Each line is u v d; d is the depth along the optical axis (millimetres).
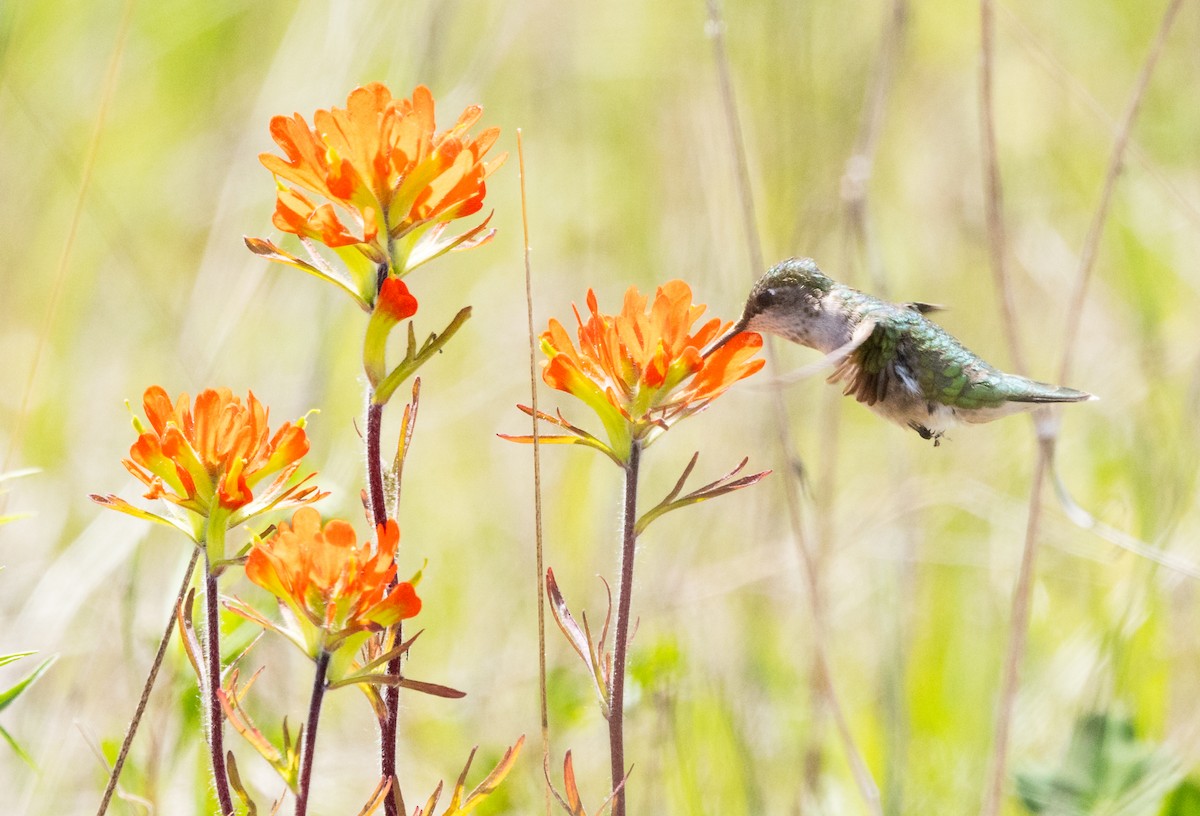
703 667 9109
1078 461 11930
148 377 12477
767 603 10117
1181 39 15195
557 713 9062
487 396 12008
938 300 13312
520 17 14180
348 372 11922
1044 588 10156
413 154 4848
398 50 11703
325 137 4855
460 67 14602
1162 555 8242
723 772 8602
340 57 11117
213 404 4918
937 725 9539
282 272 11641
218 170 14234
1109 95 15000
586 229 14172
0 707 5621
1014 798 8797
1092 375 12250
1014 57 15000
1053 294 13008
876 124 10188
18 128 13727
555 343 5227
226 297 11789
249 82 15094
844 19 14062
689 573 10195
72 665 9086
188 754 7922
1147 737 9164
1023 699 9539
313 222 4727
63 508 11109
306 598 4602
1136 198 13680
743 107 12875
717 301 11820
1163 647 9578
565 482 11469
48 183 13812
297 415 10508
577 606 10398
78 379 12625
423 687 4723
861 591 10633
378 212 4883
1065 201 14266
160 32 15383
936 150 14453
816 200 12172
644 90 15047
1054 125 14625
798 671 9797
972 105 14797
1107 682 9047
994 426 12078
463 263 14023
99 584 9211
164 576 9422
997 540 10617
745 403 11352
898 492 10492
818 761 8648
